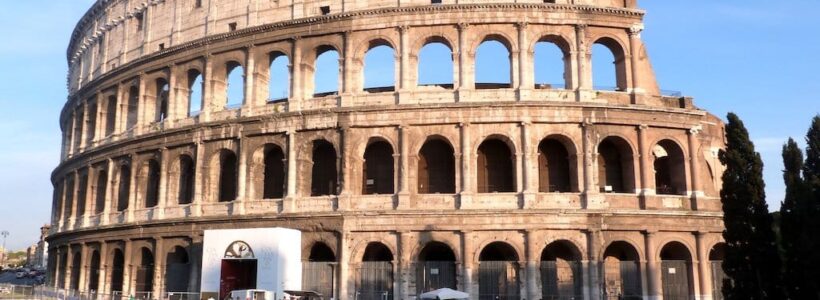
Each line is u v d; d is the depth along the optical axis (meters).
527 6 73.50
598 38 74.69
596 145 71.19
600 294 67.94
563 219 69.00
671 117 73.50
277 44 78.44
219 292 67.81
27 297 81.44
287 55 77.88
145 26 91.25
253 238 67.56
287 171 74.31
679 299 70.56
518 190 69.81
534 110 70.88
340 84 74.81
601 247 69.06
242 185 75.88
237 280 67.81
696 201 72.50
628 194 71.12
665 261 71.31
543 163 74.00
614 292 73.25
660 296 69.56
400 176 70.81
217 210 77.00
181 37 86.50
